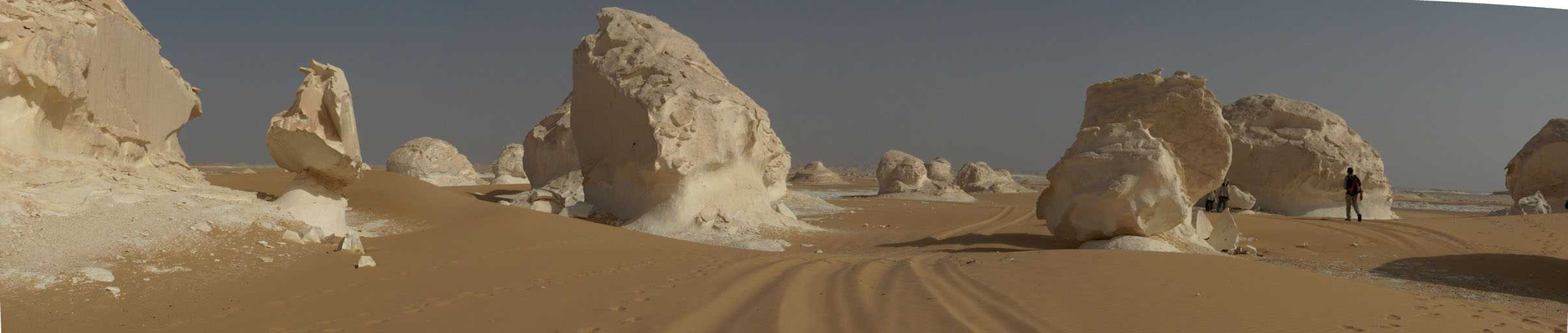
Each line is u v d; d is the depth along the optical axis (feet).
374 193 52.70
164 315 23.22
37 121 32.94
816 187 194.08
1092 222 45.52
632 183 61.77
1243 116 92.84
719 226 57.16
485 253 35.63
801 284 29.25
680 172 57.36
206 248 30.40
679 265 35.04
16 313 21.75
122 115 38.55
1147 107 51.24
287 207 38.14
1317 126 88.48
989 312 23.25
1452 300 29.63
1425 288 34.71
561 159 87.81
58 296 23.52
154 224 31.07
